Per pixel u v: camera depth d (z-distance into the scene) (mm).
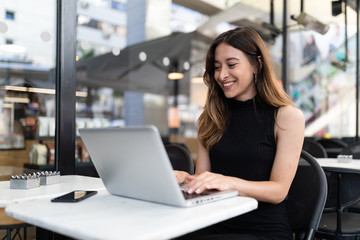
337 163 2113
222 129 1332
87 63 7691
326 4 4398
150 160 814
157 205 882
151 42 6934
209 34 5707
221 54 1264
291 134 1175
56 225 713
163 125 10672
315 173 1213
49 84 2455
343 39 4887
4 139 2316
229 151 1277
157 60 8023
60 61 1937
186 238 1319
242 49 1241
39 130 2311
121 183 961
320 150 2719
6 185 1347
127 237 619
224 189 1010
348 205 1743
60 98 1930
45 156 2184
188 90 9844
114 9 8328
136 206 873
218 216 794
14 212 825
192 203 856
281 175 1148
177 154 1754
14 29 3070
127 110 10312
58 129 1939
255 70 1285
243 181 1061
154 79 9516
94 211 822
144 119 10664
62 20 1931
